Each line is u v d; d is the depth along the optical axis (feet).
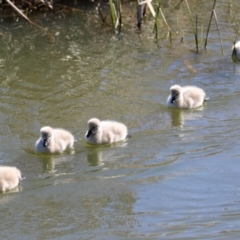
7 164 37.96
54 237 30.14
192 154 38.65
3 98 47.03
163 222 31.09
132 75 51.21
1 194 34.53
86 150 39.91
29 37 60.54
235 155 38.24
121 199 33.58
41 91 48.39
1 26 63.41
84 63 53.88
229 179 35.40
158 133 41.75
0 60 55.06
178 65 53.21
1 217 32.14
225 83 49.60
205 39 58.13
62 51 56.85
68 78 50.83
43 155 39.22
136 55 55.57
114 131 40.86
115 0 61.72
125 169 37.14
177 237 29.66
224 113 44.62
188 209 32.42
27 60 54.90
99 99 46.96
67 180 35.99
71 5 68.64
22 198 34.04
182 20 63.98
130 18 65.10
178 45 57.72
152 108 45.57
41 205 33.17
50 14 66.49
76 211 32.48
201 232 29.99
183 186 34.83
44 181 35.94
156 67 52.85
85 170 37.19
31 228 30.91
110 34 60.85
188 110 45.34
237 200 33.09
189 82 49.75
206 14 65.41
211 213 31.83
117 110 45.16
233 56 54.75
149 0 59.77
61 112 44.88
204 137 40.93
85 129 42.57
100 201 33.37
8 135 41.63
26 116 44.27
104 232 30.40
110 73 51.72
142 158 38.47
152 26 62.85
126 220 31.45
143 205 32.91
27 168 37.50
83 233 30.25
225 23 62.69
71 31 61.77
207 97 47.39
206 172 36.32
